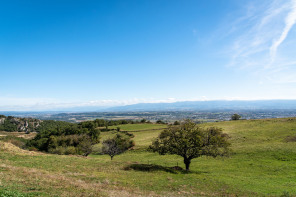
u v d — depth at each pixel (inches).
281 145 2055.9
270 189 1083.9
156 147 1679.4
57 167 1248.2
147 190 932.0
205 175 1417.3
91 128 4345.5
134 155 2694.4
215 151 1558.8
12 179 754.8
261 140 2449.6
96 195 687.1
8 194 520.1
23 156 1502.2
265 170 1519.4
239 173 1483.8
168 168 1581.0
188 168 1616.6
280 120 3496.6
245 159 1844.2
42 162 1355.8
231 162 1814.7
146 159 2326.5
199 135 1573.6
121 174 1250.6
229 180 1273.4
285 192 973.8
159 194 871.1
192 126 1676.9
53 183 794.8
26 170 989.2
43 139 3976.4
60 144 3572.8
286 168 1513.3
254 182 1223.5
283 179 1288.1
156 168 1519.4
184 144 1540.4
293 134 2465.6
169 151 1651.1
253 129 3053.6
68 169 1232.8
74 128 4370.1
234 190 1053.2
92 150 2923.2
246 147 2177.7
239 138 2655.0
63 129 4409.5
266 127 3075.8
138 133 4389.8
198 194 949.8
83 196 653.3
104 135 4594.0
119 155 2817.4
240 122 3907.5
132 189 908.0
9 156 1423.5
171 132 1642.5
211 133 1653.5
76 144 3607.3
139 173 1330.0
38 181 790.5
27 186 682.2
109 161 1717.5
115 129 5068.9
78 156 2021.4
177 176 1328.7
